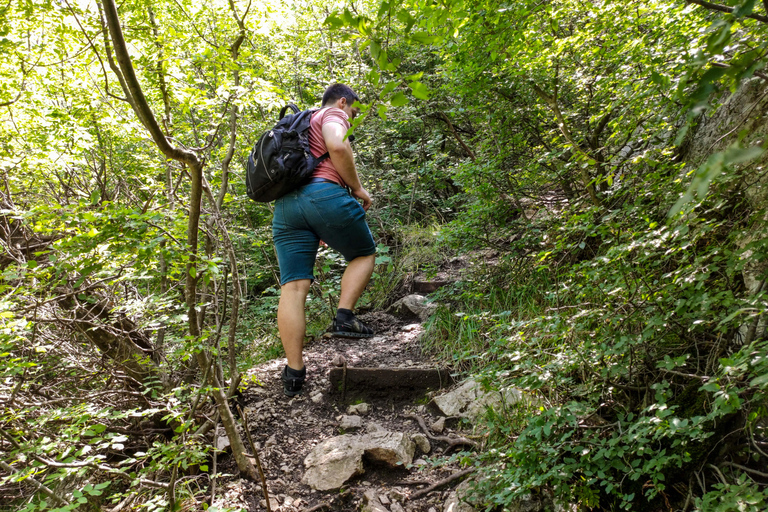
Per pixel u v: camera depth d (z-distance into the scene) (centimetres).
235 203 456
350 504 242
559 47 290
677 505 186
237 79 273
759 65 77
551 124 369
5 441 222
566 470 187
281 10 499
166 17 339
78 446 229
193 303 212
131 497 232
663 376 210
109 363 257
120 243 178
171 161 307
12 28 285
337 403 314
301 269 266
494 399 273
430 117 533
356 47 562
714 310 197
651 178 219
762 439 181
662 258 190
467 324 344
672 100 183
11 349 208
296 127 263
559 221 317
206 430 280
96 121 310
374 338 393
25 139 277
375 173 579
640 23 251
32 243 254
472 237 379
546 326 220
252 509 241
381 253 488
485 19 251
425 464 231
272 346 415
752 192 198
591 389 208
